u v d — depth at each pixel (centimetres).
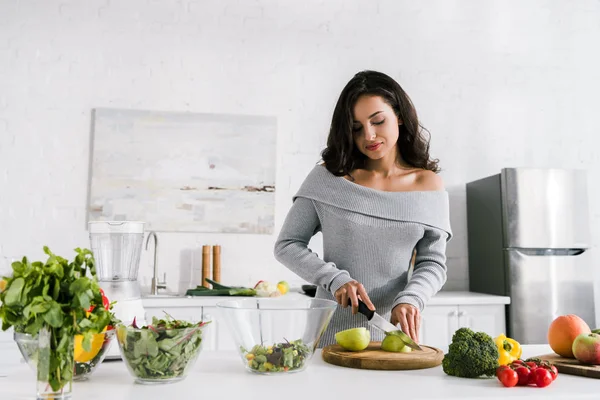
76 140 335
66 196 331
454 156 369
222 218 341
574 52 388
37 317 83
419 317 139
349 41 366
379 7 372
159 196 337
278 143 353
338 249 164
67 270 88
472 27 379
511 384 99
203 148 344
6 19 336
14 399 92
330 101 360
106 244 119
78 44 341
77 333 88
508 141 374
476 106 374
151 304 274
